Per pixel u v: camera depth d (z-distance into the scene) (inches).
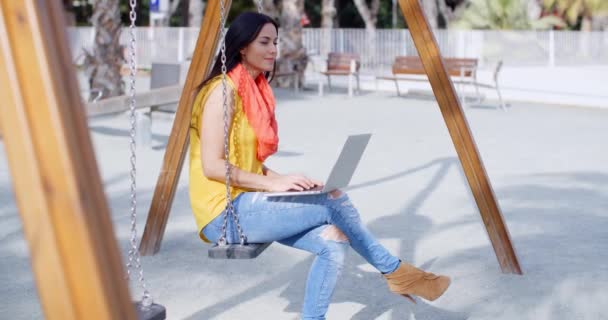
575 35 783.7
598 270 163.5
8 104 41.0
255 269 165.5
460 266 167.0
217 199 112.0
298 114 498.9
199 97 114.1
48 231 40.5
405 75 741.3
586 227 204.2
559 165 307.1
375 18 1328.7
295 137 386.0
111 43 541.3
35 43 40.8
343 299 143.7
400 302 142.3
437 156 328.2
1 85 41.1
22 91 40.8
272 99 119.9
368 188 258.8
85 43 919.0
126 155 322.7
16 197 41.3
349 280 155.9
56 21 42.2
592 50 786.8
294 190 109.9
